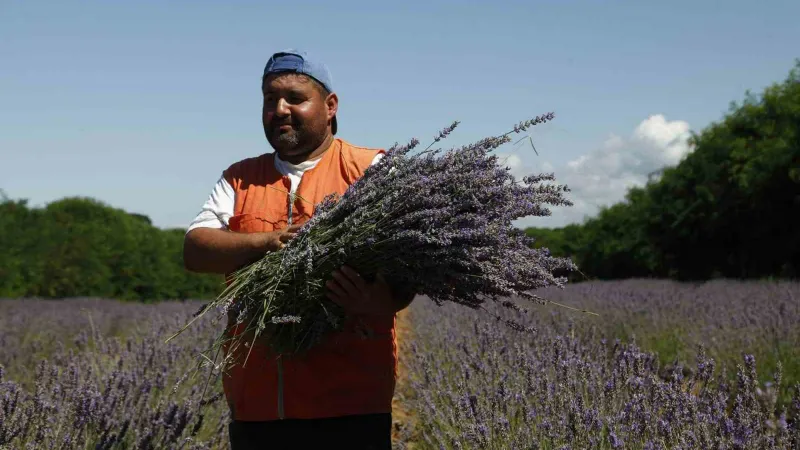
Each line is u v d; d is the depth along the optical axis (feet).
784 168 90.68
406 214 7.41
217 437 13.17
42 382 12.79
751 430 9.32
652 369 13.33
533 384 12.47
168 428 11.36
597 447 10.29
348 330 8.21
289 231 7.71
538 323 26.08
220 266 8.06
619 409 11.71
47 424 11.23
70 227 76.59
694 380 11.37
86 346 20.35
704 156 103.14
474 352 16.87
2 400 10.96
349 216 7.43
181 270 88.43
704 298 40.96
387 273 7.80
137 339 23.68
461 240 7.47
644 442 9.98
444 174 7.47
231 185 8.84
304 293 7.63
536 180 7.88
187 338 22.18
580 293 51.31
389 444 8.56
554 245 160.97
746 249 100.01
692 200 105.50
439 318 31.63
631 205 136.15
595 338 20.97
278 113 8.32
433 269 7.67
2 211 72.49
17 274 67.36
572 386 12.28
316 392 8.16
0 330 28.58
